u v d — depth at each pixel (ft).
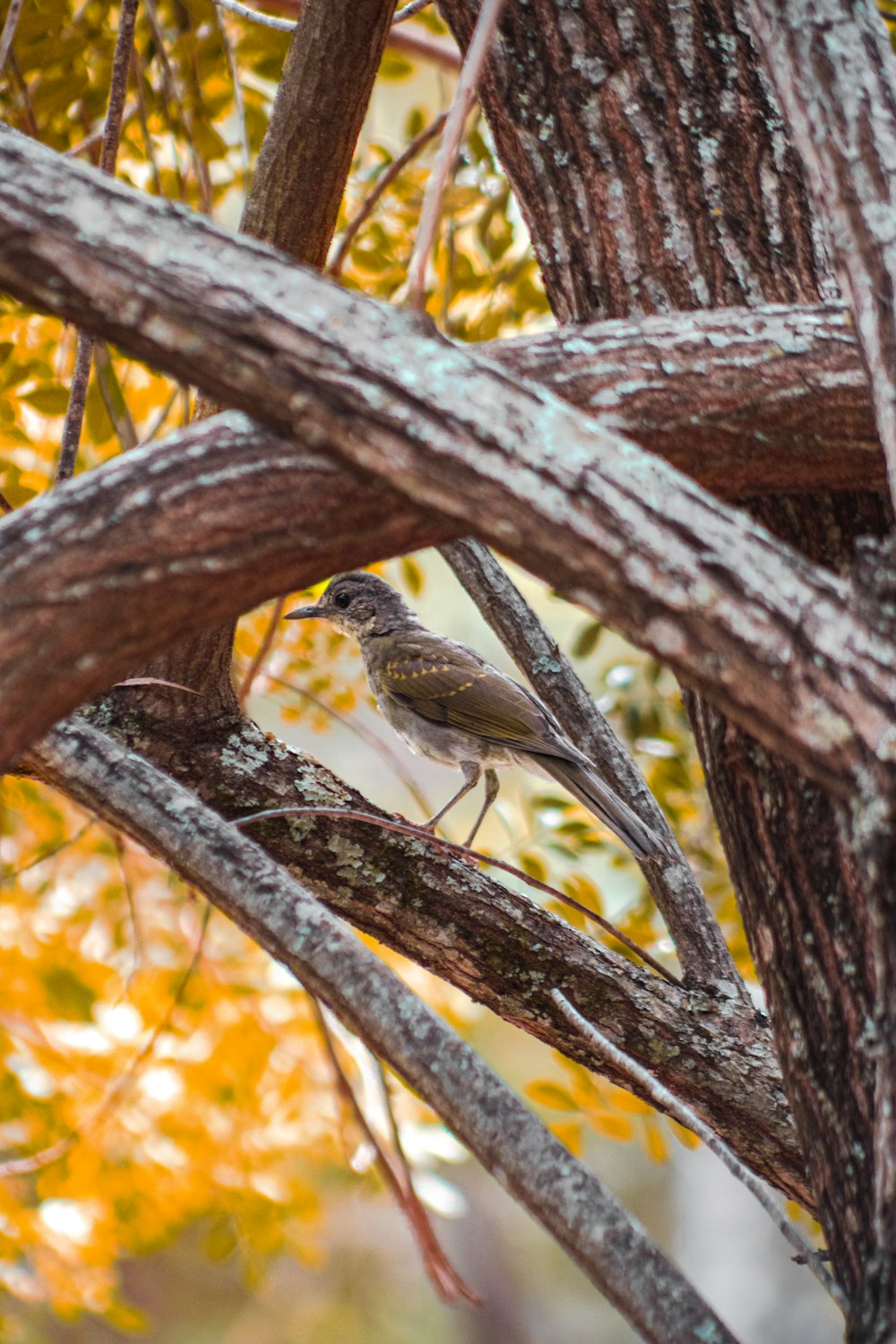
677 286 20.51
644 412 16.55
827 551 18.95
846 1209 17.24
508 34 21.79
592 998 23.95
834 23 14.33
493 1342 96.53
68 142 35.42
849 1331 14.46
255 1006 41.50
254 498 13.99
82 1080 39.50
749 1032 24.16
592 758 28.30
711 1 21.31
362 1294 91.76
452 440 12.85
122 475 14.06
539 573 13.20
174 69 33.81
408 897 24.16
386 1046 15.78
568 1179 14.79
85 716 24.57
